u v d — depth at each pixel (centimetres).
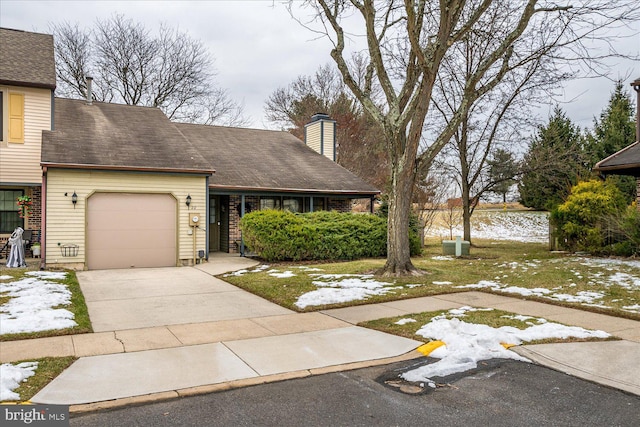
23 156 1423
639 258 1294
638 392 442
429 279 1088
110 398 421
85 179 1273
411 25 938
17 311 729
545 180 2167
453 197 2328
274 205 1820
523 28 1071
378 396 435
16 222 1465
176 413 394
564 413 397
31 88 1433
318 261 1484
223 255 1667
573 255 1462
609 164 1319
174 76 3078
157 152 1438
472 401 423
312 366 519
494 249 1916
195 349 580
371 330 673
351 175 1950
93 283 1072
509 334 620
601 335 620
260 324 711
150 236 1354
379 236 1620
